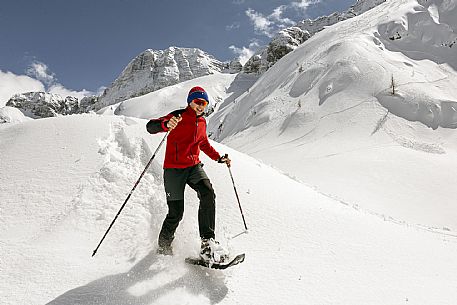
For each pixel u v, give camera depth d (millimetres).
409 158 15117
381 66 24938
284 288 3359
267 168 7020
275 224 4359
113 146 5301
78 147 5148
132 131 5641
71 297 2973
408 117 19938
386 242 4512
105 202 4273
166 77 163500
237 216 4422
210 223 3600
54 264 3342
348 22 38688
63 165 4785
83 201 4219
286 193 5238
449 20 30453
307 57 34938
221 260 3385
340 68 25984
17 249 3502
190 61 173375
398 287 3602
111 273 3303
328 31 38906
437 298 3498
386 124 19406
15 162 4891
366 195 10805
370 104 21484
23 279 3152
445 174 13297
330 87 24875
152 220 4137
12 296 2959
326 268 3740
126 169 4840
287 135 22484
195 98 3715
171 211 3643
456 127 19172
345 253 4043
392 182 12359
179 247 3791
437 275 3949
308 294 3314
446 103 20594
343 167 13797
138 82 170875
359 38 29906
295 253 3900
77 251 3559
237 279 3408
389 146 17047
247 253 3822
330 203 5617
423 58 27516
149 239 3863
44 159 4918
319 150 17359
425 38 29562
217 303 3076
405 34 30250
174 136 3719
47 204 4152
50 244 3605
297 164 14758
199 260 3479
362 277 3684
